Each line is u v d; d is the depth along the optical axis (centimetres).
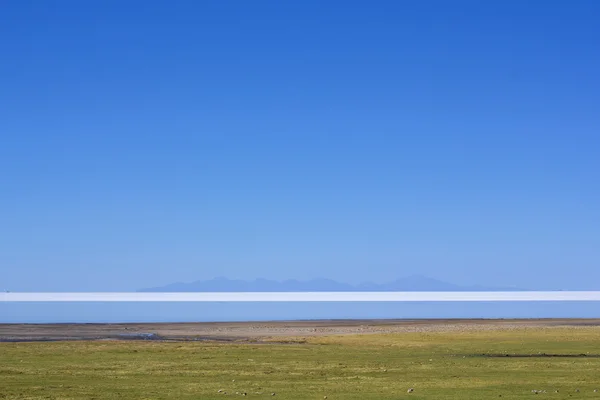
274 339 6769
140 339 6781
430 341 6506
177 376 4169
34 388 3684
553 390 3634
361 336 7081
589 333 7350
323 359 5056
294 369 4497
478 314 13238
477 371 4416
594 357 5219
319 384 3872
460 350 5709
